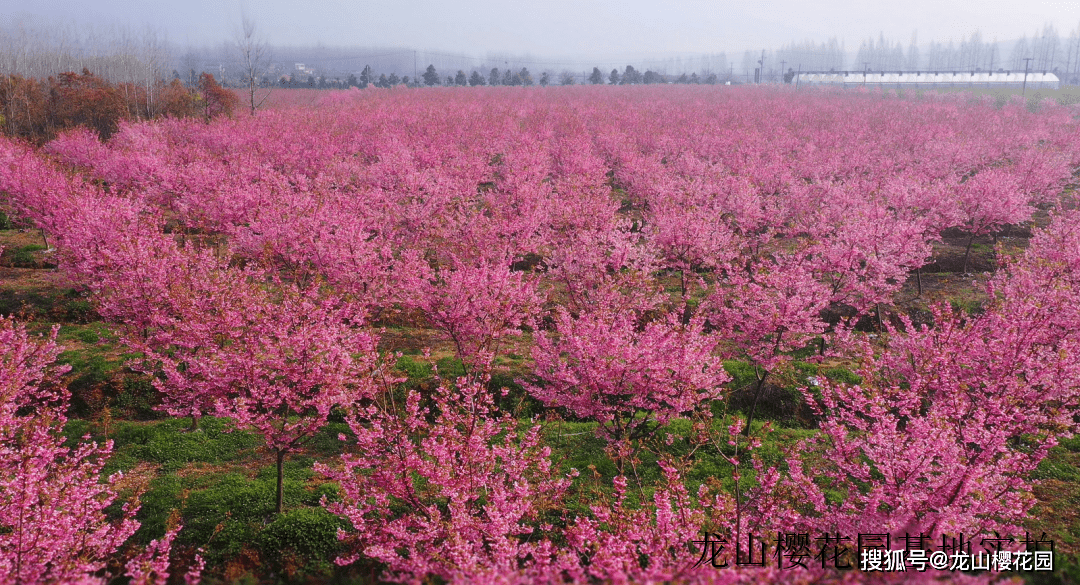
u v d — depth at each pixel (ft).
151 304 55.11
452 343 69.97
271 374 42.65
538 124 186.39
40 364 46.19
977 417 37.06
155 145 132.77
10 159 104.73
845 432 37.42
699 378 46.73
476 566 26.30
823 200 104.58
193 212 99.66
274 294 69.15
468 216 100.53
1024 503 32.81
